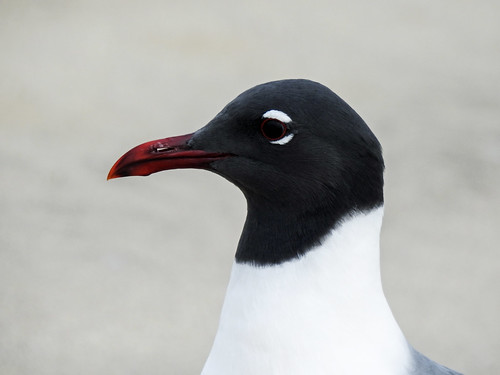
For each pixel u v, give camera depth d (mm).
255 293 4699
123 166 5094
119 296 11016
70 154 14633
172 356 9969
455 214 13414
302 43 20016
